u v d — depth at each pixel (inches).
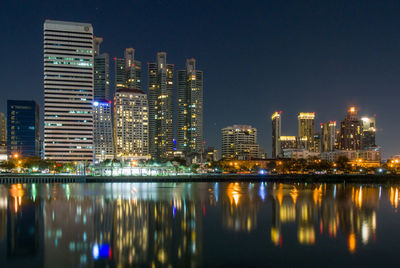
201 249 2290.8
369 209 3922.2
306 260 2089.1
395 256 2156.7
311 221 3189.0
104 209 3902.6
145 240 2503.7
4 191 6274.6
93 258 2111.2
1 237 2573.8
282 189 6879.9
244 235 2659.9
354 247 2342.5
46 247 2327.8
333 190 6678.2
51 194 5664.4
